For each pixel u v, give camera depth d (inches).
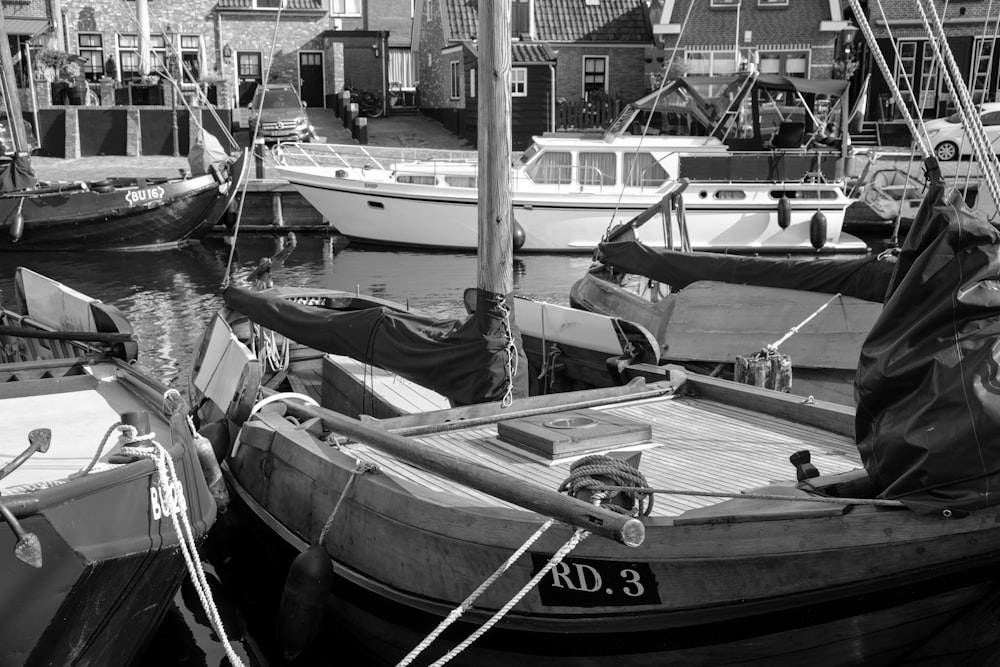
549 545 203.2
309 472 259.1
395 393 366.6
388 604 234.5
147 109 1240.8
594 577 201.6
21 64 1309.1
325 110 1566.2
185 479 212.1
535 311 423.2
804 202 886.4
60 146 1227.2
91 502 178.5
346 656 251.0
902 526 180.9
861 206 1050.1
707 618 196.9
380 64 1603.1
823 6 1285.7
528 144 1290.6
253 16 1531.7
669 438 273.3
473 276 805.2
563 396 299.3
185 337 579.5
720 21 1301.7
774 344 342.6
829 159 895.1
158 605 200.4
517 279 796.0
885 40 1309.1
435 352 290.7
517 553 192.5
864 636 195.2
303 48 1565.0
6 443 225.6
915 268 187.3
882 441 187.6
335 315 316.8
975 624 189.5
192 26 1507.1
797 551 187.5
